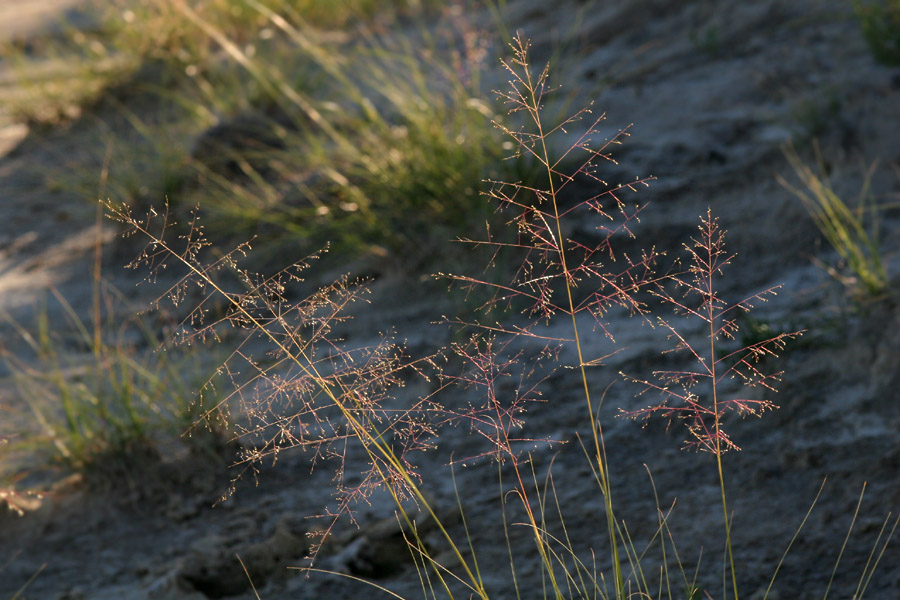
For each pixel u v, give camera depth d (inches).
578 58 304.3
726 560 120.0
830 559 117.9
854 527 122.6
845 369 151.9
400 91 273.0
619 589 100.3
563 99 274.5
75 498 146.2
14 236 266.2
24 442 158.1
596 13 328.8
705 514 129.2
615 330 176.4
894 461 132.8
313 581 124.4
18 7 503.2
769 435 142.8
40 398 175.8
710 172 224.4
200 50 360.5
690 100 263.3
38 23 461.7
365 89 295.7
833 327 160.1
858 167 211.6
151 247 240.5
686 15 312.7
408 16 374.0
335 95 293.6
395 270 206.8
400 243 210.4
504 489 139.5
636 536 126.7
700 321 174.9
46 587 127.8
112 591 126.1
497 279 194.2
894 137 215.0
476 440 151.3
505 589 119.6
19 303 224.4
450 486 141.3
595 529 129.3
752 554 120.3
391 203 218.1
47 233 266.1
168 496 145.2
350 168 233.0
